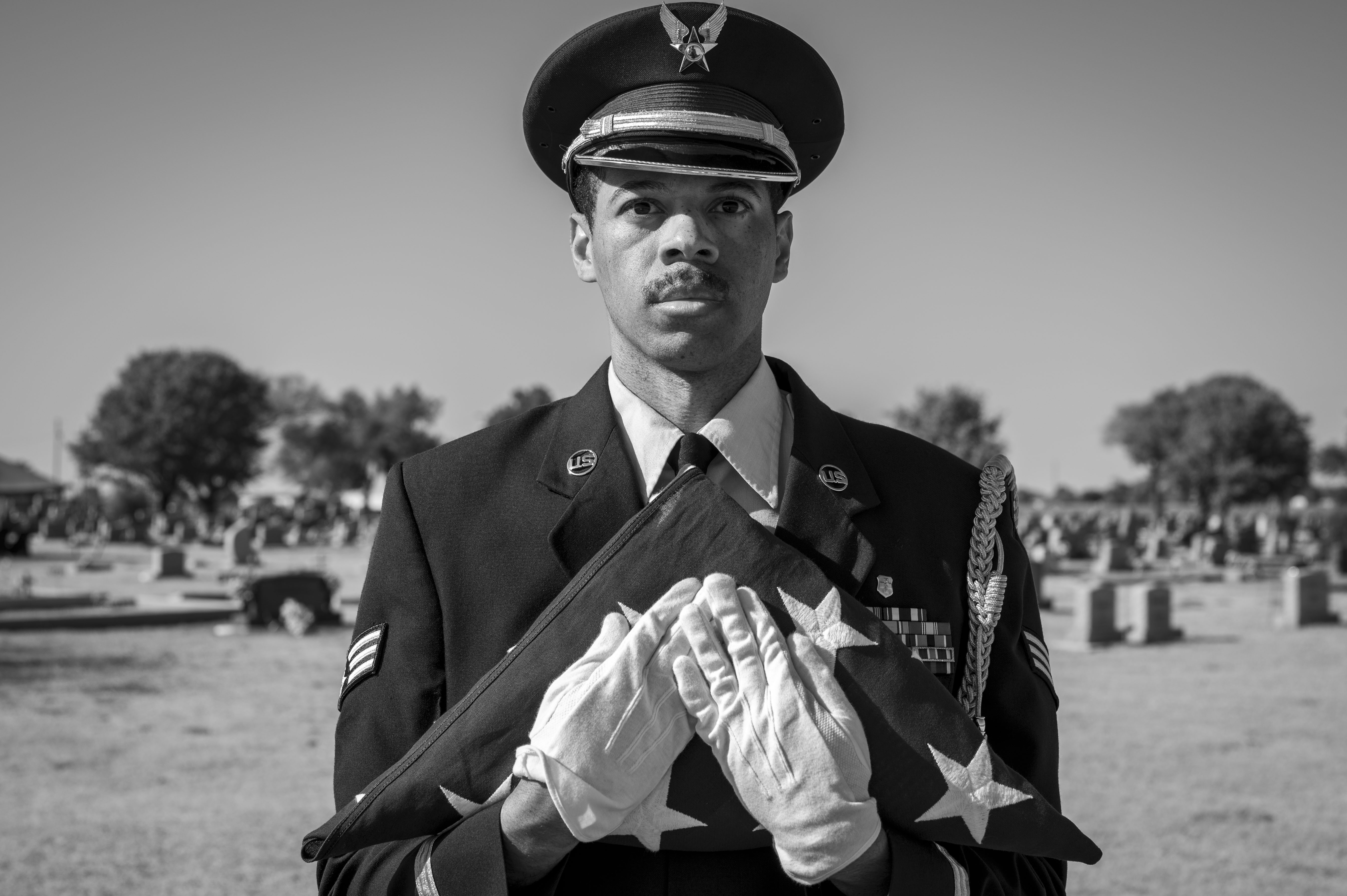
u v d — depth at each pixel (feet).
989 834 5.74
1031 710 6.71
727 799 5.68
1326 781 35.42
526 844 5.66
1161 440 323.37
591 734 5.51
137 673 54.29
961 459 7.20
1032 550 111.04
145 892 24.84
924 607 6.55
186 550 165.27
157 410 271.08
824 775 5.42
